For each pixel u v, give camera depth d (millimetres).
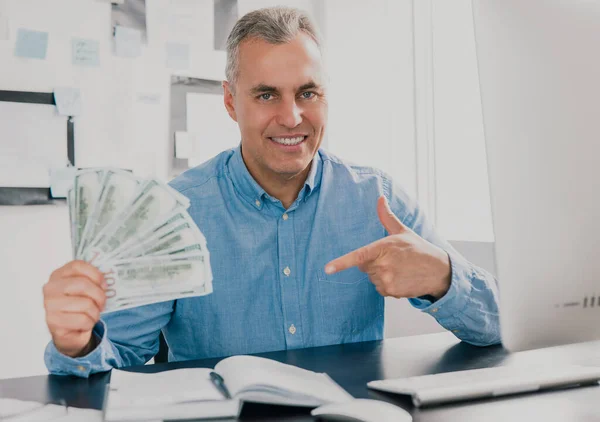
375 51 2594
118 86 2189
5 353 2039
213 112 2363
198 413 613
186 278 791
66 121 2109
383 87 2613
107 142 2176
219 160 1248
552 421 595
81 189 782
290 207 1186
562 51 628
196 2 2318
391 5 2627
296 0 2490
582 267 644
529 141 625
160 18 2256
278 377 669
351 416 589
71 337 761
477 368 812
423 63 2660
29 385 764
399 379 716
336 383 728
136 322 1024
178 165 2293
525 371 728
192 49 2316
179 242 792
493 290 944
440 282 876
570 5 632
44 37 2066
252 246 1164
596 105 635
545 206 631
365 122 2574
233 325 1137
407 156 2664
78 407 677
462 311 901
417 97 2654
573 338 652
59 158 2100
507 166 624
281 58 1052
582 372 708
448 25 2627
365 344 973
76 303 739
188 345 1139
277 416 621
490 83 620
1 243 2031
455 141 2600
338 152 2514
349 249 1221
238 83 1100
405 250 841
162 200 797
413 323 2145
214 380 699
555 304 643
